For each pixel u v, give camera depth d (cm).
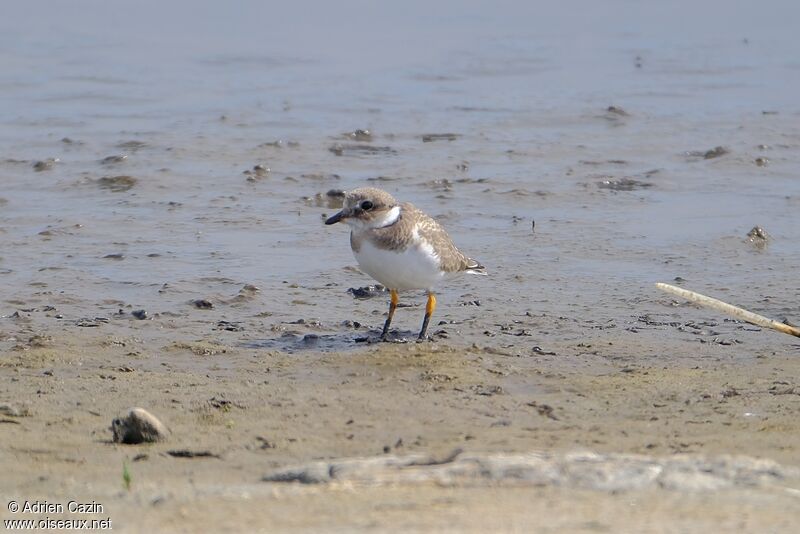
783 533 638
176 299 1433
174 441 944
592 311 1400
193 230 1722
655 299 1442
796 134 2278
